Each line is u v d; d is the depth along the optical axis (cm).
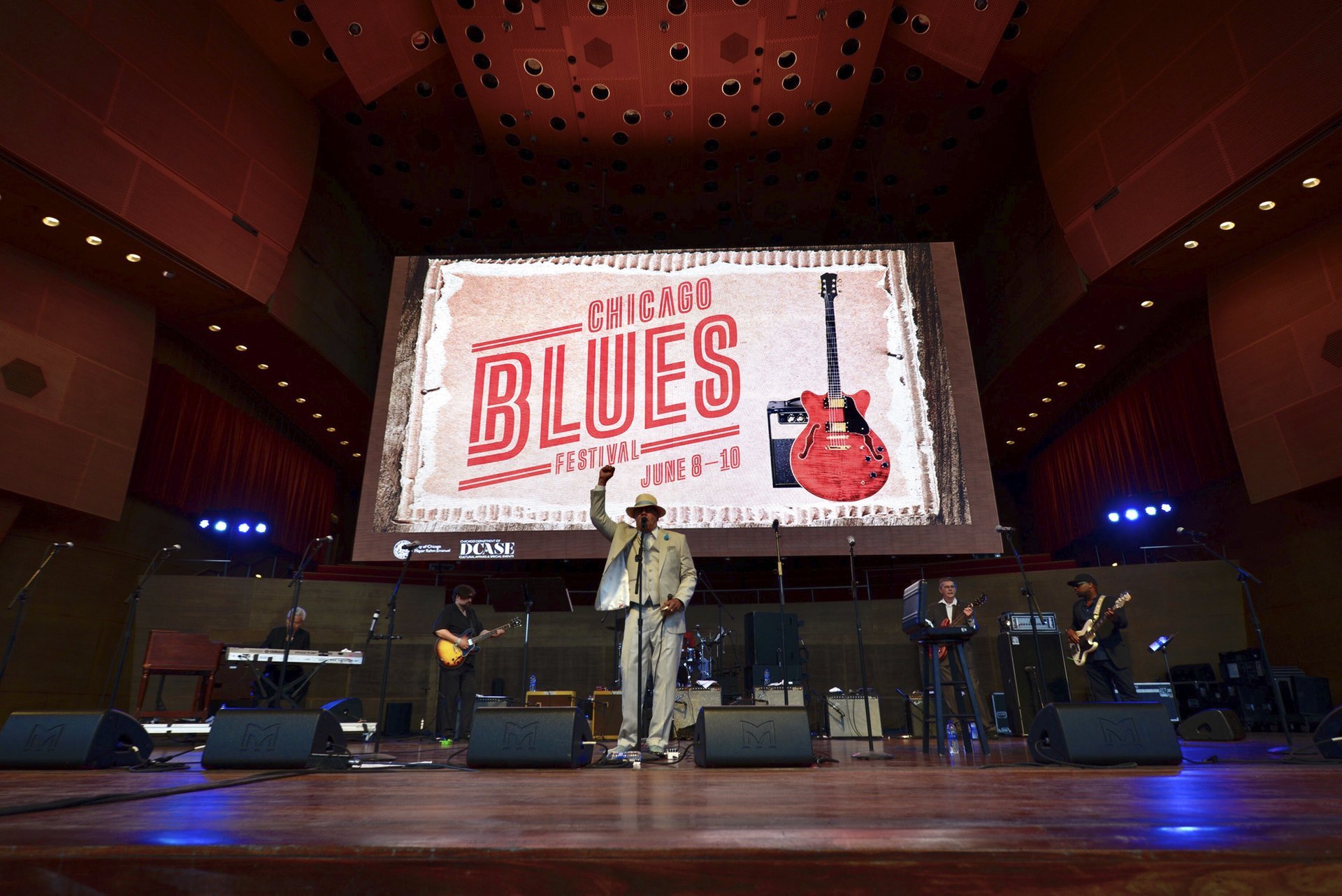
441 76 939
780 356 862
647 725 589
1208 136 744
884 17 831
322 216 1074
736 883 102
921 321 866
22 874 106
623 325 887
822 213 1142
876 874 102
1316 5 643
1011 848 103
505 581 613
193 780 229
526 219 1161
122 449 864
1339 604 809
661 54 869
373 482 825
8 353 773
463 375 870
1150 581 809
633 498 817
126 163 757
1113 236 862
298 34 880
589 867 104
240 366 1113
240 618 828
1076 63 872
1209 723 527
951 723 551
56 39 692
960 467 806
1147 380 1095
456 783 221
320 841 112
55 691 845
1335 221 764
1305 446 772
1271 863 100
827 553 781
